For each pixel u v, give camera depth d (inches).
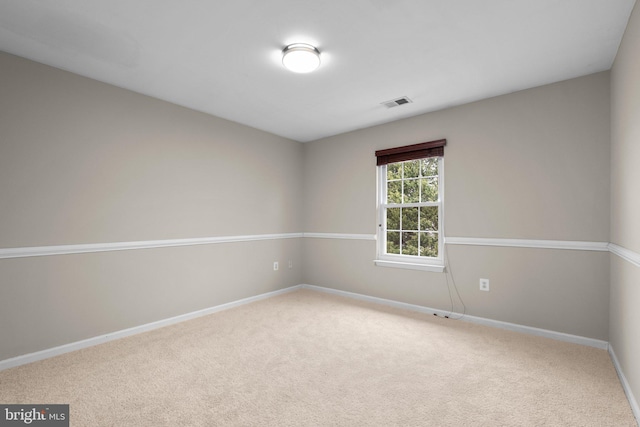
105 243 107.0
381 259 155.4
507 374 82.8
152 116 120.6
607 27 76.9
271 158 169.3
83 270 102.3
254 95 119.5
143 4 69.0
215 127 142.4
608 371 84.2
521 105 114.2
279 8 70.3
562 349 98.3
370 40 82.9
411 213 146.1
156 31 79.4
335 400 71.3
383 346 101.3
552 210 107.5
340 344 103.1
